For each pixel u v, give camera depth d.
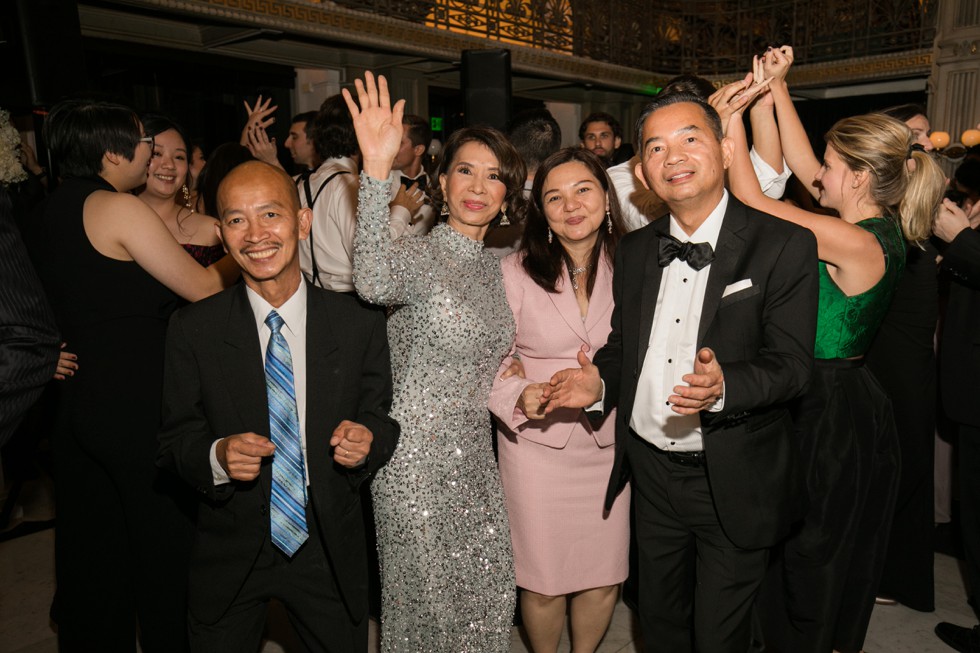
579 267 2.36
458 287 1.99
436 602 1.97
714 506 1.90
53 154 2.22
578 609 2.51
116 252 2.13
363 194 1.82
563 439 2.30
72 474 2.27
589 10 9.84
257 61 7.49
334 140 3.13
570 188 2.21
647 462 2.06
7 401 1.45
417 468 1.97
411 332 1.98
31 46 3.11
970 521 2.68
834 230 2.08
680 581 2.15
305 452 1.80
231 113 7.64
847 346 2.25
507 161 2.04
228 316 1.77
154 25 6.68
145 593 2.23
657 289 1.99
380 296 1.85
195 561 1.79
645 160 1.87
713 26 11.11
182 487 2.22
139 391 2.17
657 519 2.09
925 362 2.78
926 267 2.71
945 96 6.92
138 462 2.18
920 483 2.84
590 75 9.73
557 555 2.35
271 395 1.75
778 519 1.90
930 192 2.21
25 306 1.47
